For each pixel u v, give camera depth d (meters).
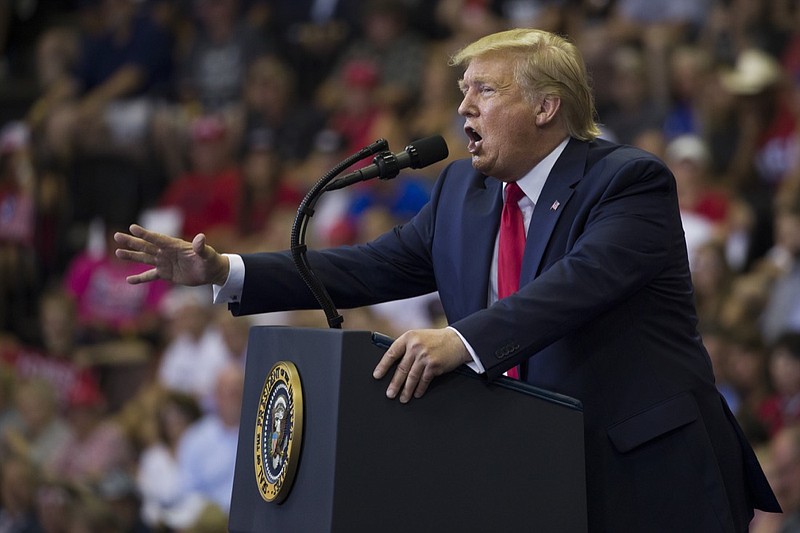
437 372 5.75
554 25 20.30
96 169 23.25
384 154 6.57
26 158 23.55
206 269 6.84
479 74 6.70
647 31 19.91
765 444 13.35
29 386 17.66
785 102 18.17
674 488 6.42
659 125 18.59
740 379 13.88
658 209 6.50
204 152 21.97
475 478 5.82
